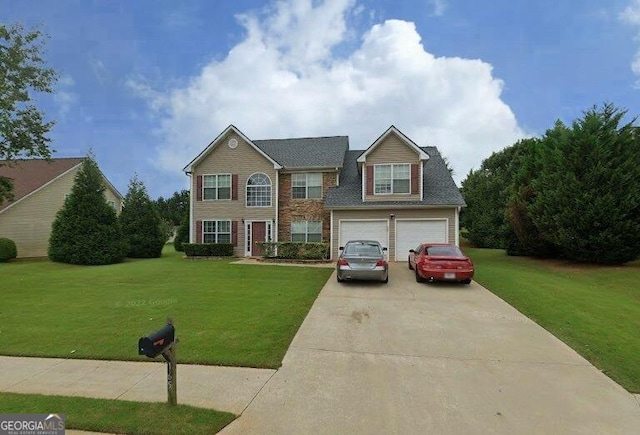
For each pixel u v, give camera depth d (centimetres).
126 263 1880
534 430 368
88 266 1769
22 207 2330
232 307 848
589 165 1477
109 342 621
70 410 395
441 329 706
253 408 408
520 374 505
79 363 541
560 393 450
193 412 392
